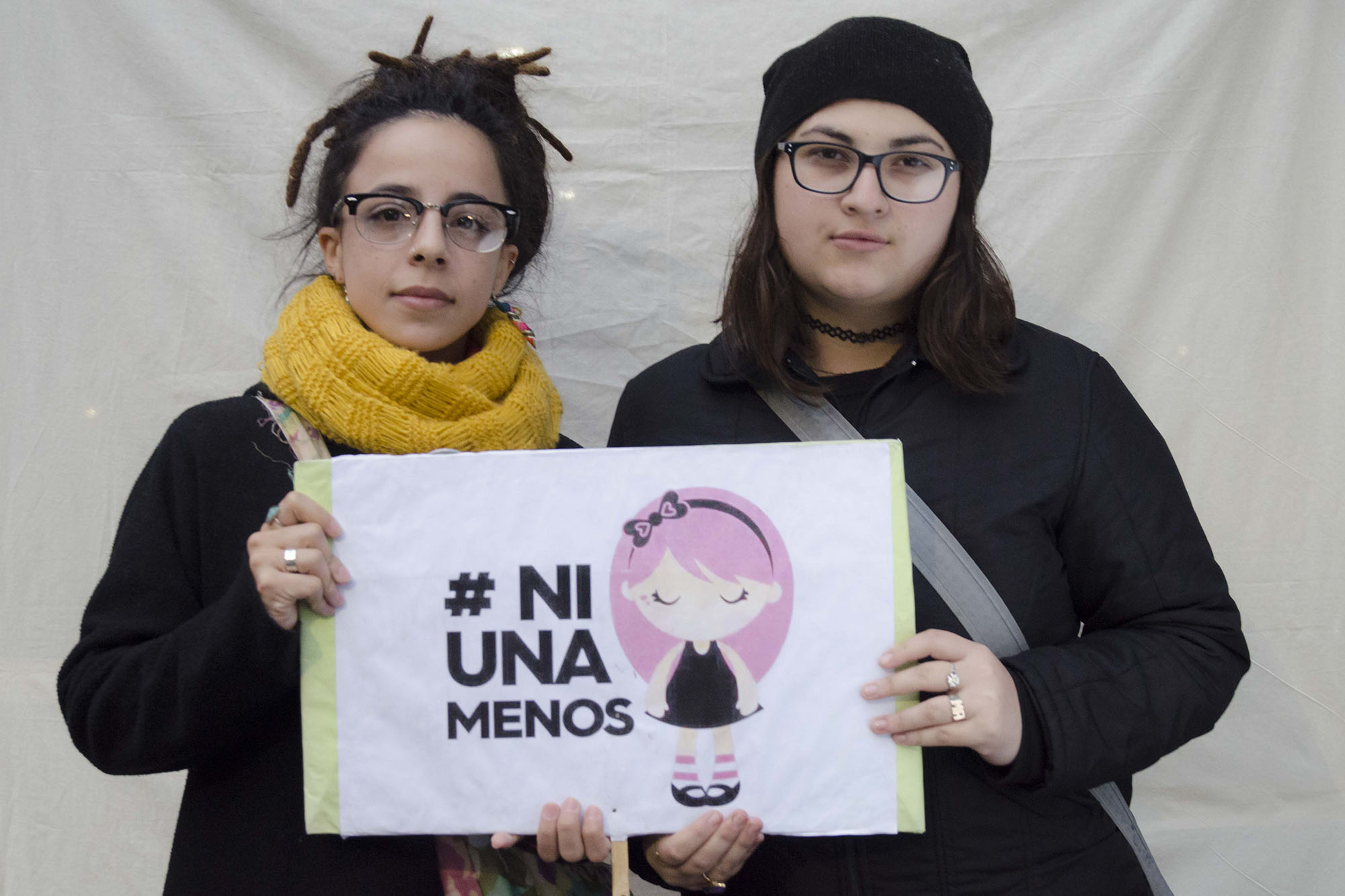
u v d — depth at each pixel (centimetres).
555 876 138
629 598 124
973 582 132
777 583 124
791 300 145
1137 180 194
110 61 195
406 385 133
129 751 122
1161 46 193
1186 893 197
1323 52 190
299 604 122
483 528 125
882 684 121
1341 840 193
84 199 194
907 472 138
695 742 123
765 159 143
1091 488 136
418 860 128
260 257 196
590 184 202
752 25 200
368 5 196
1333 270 191
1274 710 195
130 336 195
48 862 192
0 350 193
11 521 192
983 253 144
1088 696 125
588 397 204
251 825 126
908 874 130
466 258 138
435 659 123
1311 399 192
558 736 123
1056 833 132
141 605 129
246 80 196
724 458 126
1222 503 194
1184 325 195
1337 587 192
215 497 133
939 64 135
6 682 192
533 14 200
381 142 139
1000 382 138
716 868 125
